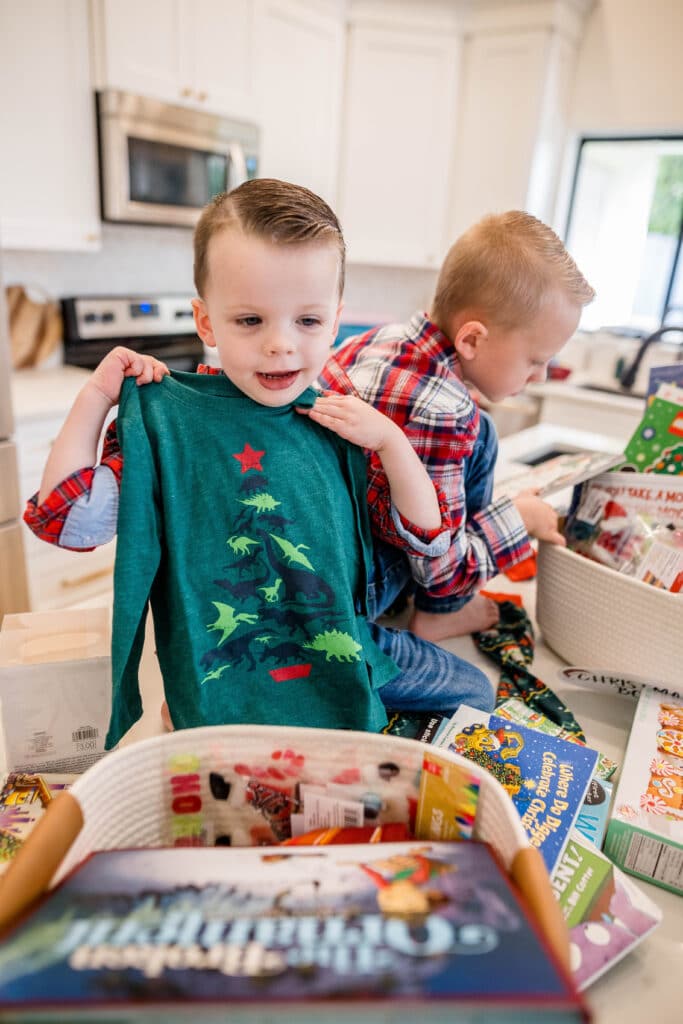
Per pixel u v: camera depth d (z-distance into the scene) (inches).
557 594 37.3
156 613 26.6
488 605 41.1
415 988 12.3
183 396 25.0
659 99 110.5
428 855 17.1
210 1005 11.8
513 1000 11.9
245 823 21.2
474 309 35.0
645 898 22.1
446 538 31.7
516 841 16.9
